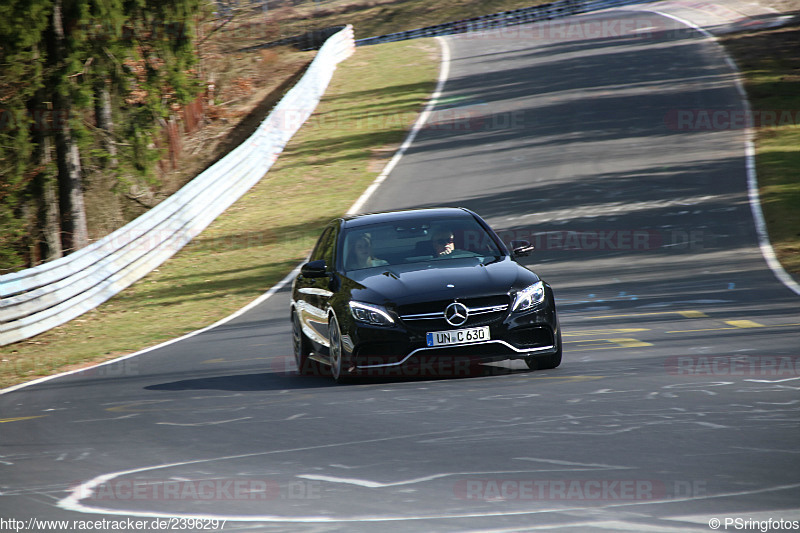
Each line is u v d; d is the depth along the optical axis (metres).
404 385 27.86
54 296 58.47
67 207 86.06
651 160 86.00
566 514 13.82
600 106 111.38
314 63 140.25
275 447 20.11
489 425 20.70
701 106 105.25
